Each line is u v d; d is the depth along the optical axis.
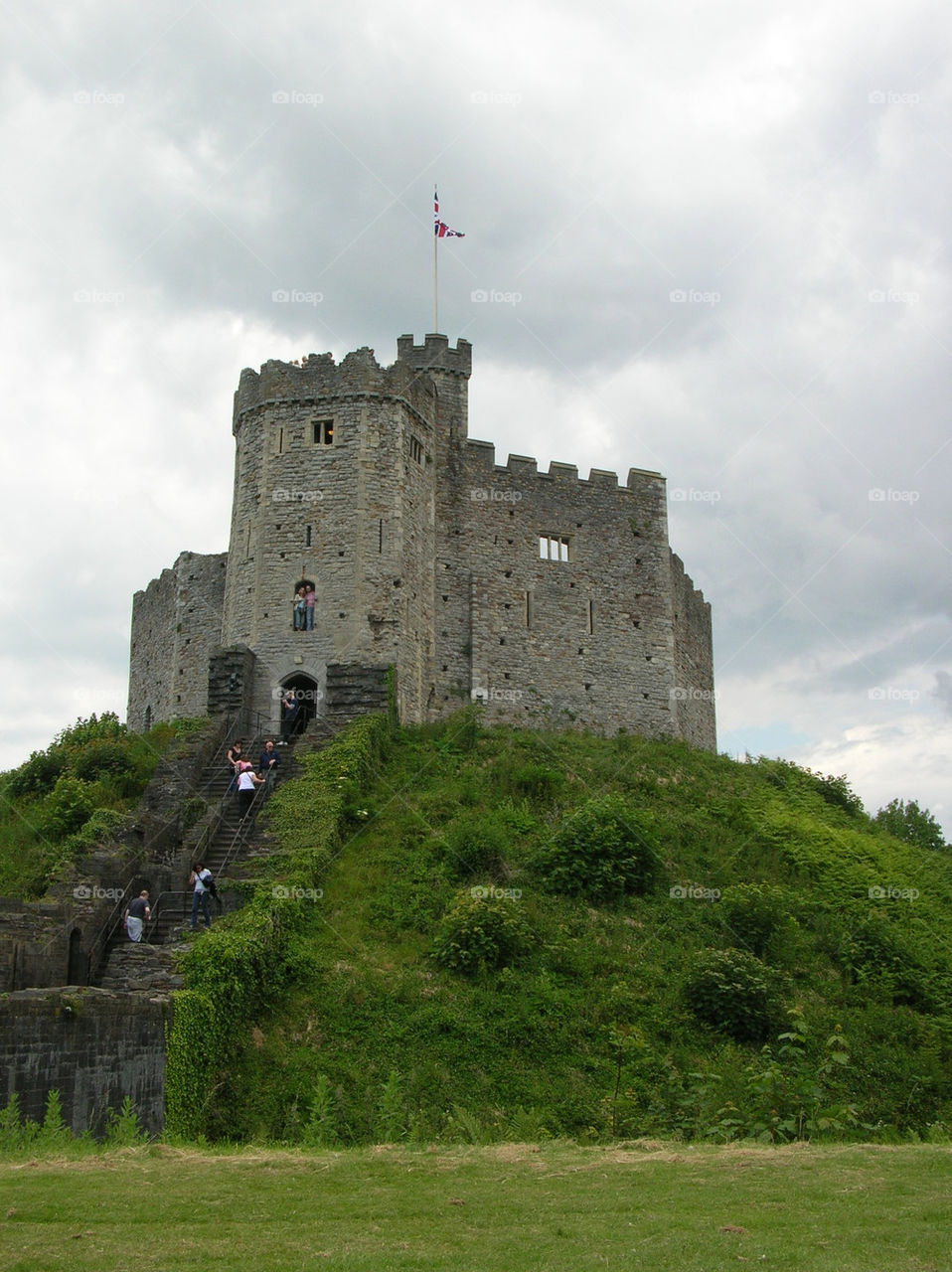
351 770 36.59
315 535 45.28
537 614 51.38
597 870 33.66
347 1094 24.02
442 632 49.25
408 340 52.78
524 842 35.47
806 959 33.22
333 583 44.62
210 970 24.78
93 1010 19.38
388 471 46.03
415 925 30.34
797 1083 22.23
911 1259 10.93
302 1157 16.41
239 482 47.34
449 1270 10.56
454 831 34.06
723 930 33.16
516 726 49.19
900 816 48.84
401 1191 13.86
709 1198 13.47
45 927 25.62
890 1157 16.53
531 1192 13.78
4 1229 11.65
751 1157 16.58
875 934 33.81
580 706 51.22
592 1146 18.58
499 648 50.16
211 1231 11.80
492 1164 15.79
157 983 24.91
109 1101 19.47
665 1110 24.28
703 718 59.47
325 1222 12.25
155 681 57.12
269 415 46.91
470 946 28.75
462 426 52.09
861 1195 13.66
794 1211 12.83
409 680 45.06
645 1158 16.45
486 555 51.00
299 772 37.00
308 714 44.25
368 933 29.75
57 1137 16.92
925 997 32.56
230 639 45.81
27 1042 17.84
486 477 51.84
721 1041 28.02
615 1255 11.05
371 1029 26.11
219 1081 23.41
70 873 29.30
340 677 41.91
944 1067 29.44
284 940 28.23
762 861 38.88
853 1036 29.55
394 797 36.91
